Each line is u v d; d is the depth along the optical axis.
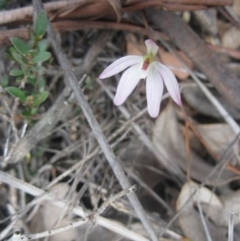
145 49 0.16
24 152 0.14
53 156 0.15
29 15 0.14
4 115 0.14
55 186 0.14
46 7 0.14
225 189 0.15
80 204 0.14
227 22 0.17
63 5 0.14
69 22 0.14
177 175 0.15
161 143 0.15
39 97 0.14
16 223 0.14
